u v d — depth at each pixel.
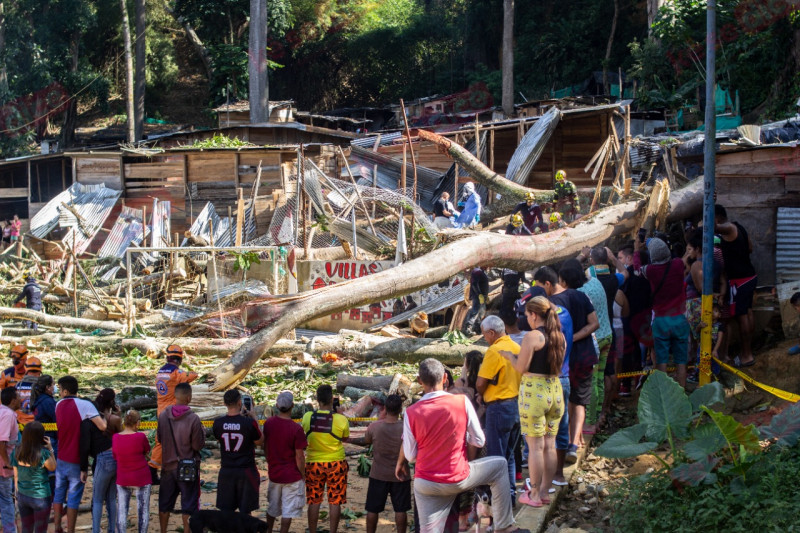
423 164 25.06
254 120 36.97
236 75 45.88
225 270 15.61
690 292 10.91
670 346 10.06
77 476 7.49
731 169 13.32
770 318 11.51
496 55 56.12
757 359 10.71
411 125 47.16
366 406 10.51
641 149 22.41
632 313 10.27
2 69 45.16
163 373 8.67
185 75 62.66
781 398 9.41
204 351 15.15
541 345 6.76
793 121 18.12
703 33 32.03
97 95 49.34
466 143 24.91
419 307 15.53
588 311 7.91
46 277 22.20
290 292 15.43
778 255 13.01
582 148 26.06
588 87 46.22
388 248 16.94
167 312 16.38
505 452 6.90
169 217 26.94
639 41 46.72
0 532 7.52
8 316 17.72
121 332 16.58
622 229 15.72
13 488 7.70
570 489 7.89
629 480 7.34
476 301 14.34
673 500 6.73
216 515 6.66
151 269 22.61
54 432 8.04
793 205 12.91
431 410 5.93
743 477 6.60
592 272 9.48
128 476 7.15
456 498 6.23
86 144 48.41
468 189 20.55
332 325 16.14
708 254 9.65
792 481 6.42
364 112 50.50
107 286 22.14
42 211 28.06
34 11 47.97
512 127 24.52
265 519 7.86
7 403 7.72
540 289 8.14
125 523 7.19
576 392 8.08
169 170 28.50
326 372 13.31
